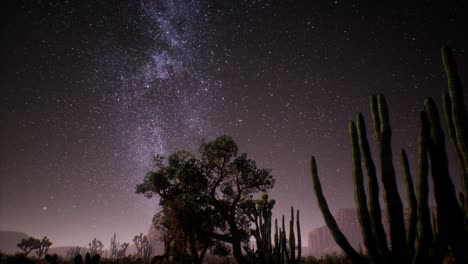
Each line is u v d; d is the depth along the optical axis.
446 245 2.65
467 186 2.59
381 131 3.22
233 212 13.51
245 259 12.11
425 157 2.95
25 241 36.62
